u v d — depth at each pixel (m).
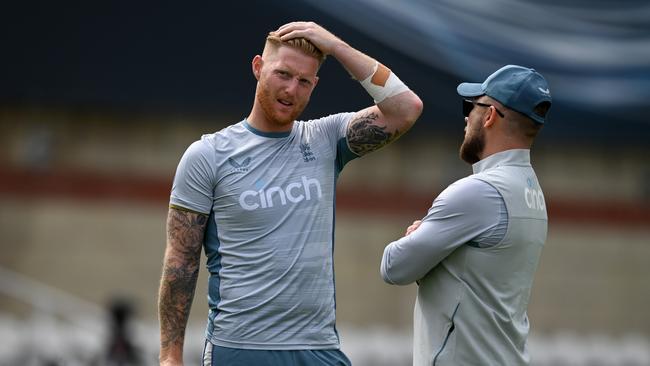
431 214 15.48
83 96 48.53
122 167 56.50
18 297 52.84
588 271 62.25
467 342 15.32
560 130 51.47
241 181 15.59
